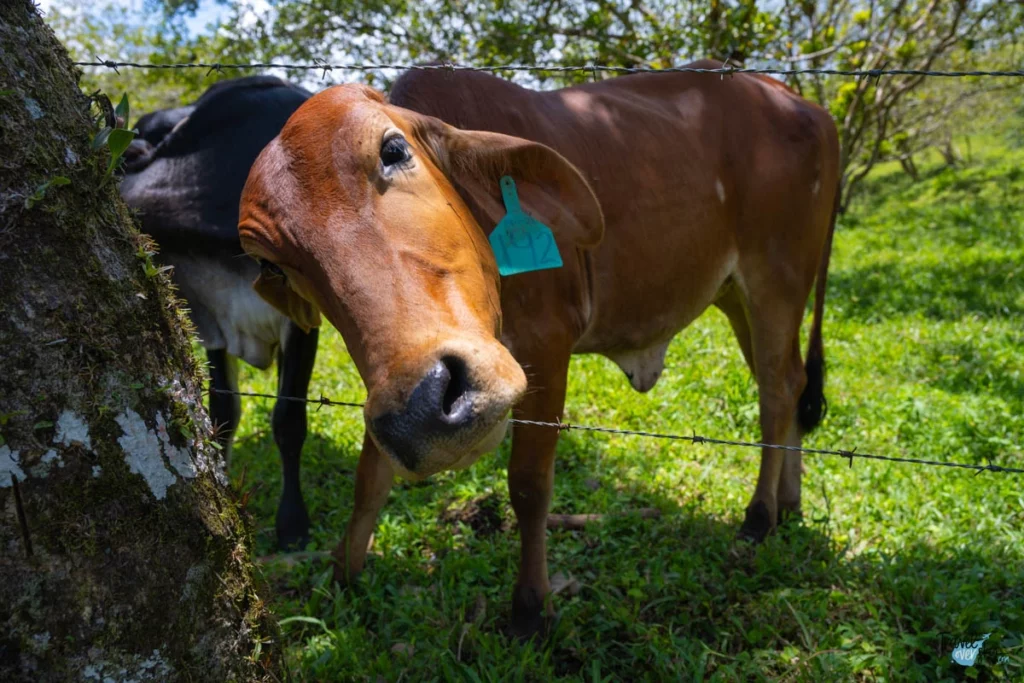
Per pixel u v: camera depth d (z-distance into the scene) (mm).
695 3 9109
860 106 11828
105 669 1725
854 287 9641
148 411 1805
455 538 3953
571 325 3205
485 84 3199
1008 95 20750
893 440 5188
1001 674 2832
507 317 2998
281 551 4078
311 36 9211
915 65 12344
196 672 1825
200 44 9688
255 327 4273
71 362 1710
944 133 22219
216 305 4324
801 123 4199
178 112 4957
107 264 1780
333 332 7484
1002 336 7277
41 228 1694
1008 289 9086
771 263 4145
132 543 1757
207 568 1855
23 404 1666
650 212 3555
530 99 3344
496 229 2598
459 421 1858
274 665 2021
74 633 1698
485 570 3551
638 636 3146
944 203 18203
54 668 1688
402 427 1862
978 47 11148
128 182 4277
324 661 2936
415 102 3025
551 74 8617
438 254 2088
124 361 1776
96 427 1730
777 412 4191
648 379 4047
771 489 4094
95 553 1718
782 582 3580
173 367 1885
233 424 4492
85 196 1772
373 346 1987
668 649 3021
